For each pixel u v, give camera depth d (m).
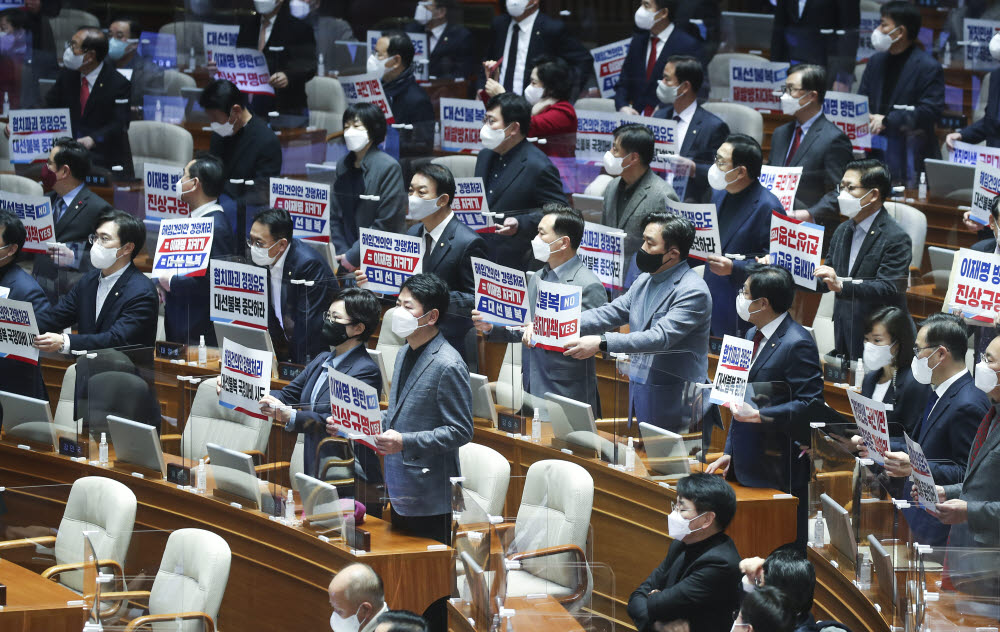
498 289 19.94
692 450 18.08
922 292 21.73
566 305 18.78
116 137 31.34
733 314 21.48
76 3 36.38
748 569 15.04
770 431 17.94
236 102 27.22
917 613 13.83
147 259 26.81
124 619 16.14
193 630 15.77
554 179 24.31
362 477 17.20
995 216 19.23
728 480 18.31
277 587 17.88
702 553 15.55
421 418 16.83
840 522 16.58
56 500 18.12
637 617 15.74
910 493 15.90
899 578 14.80
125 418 20.05
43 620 15.79
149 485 19.48
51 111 30.97
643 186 22.38
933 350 16.53
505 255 23.77
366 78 28.73
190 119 32.16
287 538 17.62
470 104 28.33
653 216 19.19
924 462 14.96
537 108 26.78
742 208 21.83
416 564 16.44
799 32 29.92
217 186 25.00
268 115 30.62
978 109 27.09
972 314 18.39
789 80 24.28
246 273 21.61
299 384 19.11
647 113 28.92
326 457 17.39
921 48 26.86
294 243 21.67
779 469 17.98
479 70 32.88
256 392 18.31
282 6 30.80
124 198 29.55
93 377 20.25
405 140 28.36
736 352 17.97
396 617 12.95
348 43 32.75
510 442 19.80
